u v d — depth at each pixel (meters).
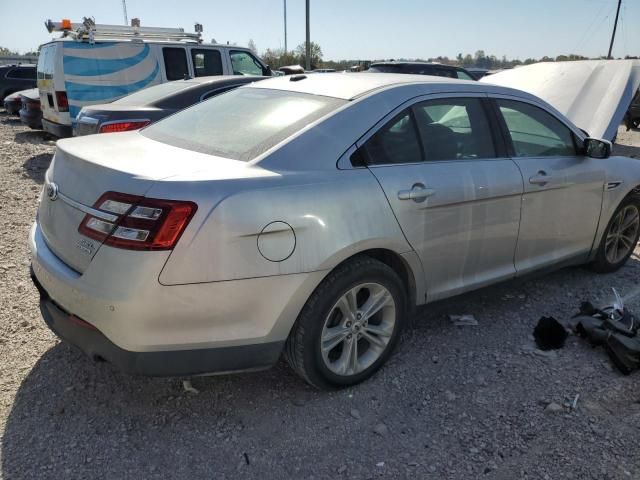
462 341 3.63
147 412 2.87
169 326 2.44
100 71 9.63
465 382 3.18
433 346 3.56
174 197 2.38
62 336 2.73
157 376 2.54
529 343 3.62
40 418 2.79
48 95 9.90
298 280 2.63
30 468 2.46
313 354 2.83
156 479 2.44
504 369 3.31
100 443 2.64
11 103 15.98
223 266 2.45
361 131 2.99
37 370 3.19
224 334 2.55
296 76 3.77
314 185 2.72
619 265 4.88
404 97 3.23
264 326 2.62
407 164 3.13
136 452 2.59
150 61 10.04
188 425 2.78
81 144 3.11
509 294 4.37
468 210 3.35
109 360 2.53
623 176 4.46
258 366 2.71
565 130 4.15
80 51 9.41
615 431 2.77
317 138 2.87
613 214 4.52
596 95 7.18
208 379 3.16
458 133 3.45
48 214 2.88
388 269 3.03
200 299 2.45
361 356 3.15
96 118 7.01
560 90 7.56
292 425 2.80
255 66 11.45
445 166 3.28
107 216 2.44
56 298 2.68
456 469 2.52
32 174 8.59
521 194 3.64
